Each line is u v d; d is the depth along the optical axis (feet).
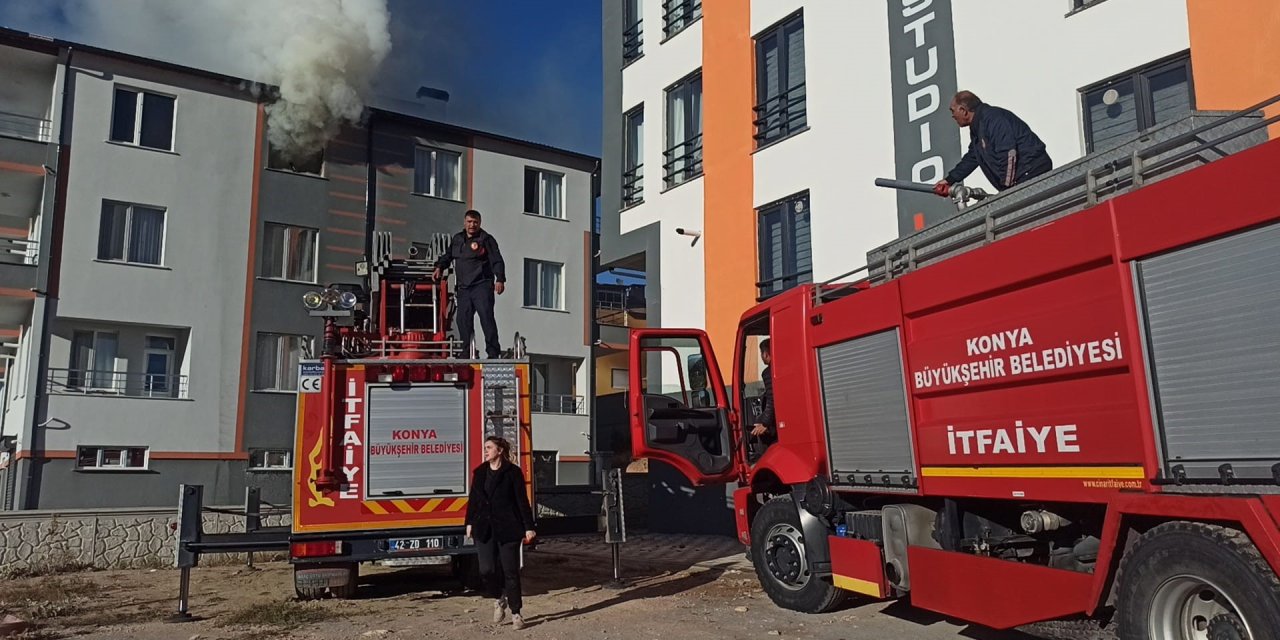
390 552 28.17
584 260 96.48
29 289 67.97
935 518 20.68
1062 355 16.15
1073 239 15.89
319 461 28.12
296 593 31.07
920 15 39.14
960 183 24.48
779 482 27.04
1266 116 27.32
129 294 71.36
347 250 82.28
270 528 40.83
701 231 50.78
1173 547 13.82
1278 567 12.05
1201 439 13.50
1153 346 14.35
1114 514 14.97
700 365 30.35
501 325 89.56
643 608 26.89
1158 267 14.35
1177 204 13.92
